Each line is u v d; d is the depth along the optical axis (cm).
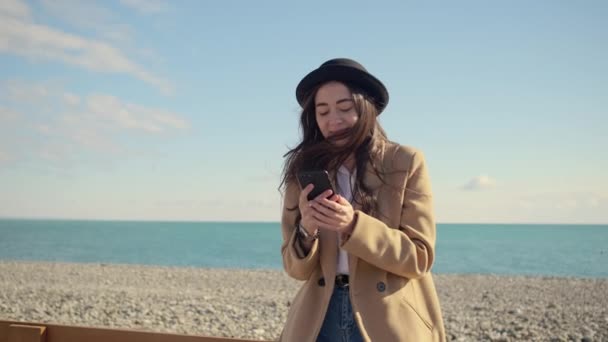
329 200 227
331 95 253
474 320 1205
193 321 1149
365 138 256
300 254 250
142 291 1700
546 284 2273
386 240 229
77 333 302
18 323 313
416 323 237
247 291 1780
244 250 6756
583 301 1641
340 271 250
